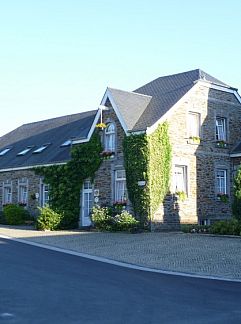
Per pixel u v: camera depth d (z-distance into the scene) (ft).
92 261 51.93
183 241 65.16
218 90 93.25
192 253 55.31
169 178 82.64
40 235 76.84
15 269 44.45
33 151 112.47
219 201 89.97
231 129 94.43
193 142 87.04
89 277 41.50
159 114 83.87
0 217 106.11
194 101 88.43
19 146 122.93
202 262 49.85
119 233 77.87
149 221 79.15
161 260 51.78
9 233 80.33
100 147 88.48
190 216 84.74
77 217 91.25
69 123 119.34
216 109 92.27
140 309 29.30
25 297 32.35
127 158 82.38
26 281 38.55
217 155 90.94
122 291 35.32
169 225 81.41
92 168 89.20
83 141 92.43
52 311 28.37
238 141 95.30
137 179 80.53
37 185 103.40
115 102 86.53
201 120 89.20
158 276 42.91
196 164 87.20
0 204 114.11
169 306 30.32
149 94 96.32
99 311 28.55
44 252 57.82
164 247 60.39
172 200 82.69
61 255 55.72
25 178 107.34
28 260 50.49
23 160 110.63
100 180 87.81
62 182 94.94
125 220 78.74
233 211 74.38
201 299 32.78
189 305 30.73
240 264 48.21
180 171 85.46
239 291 35.96
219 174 91.61
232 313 28.45
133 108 87.86
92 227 86.43
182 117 86.17
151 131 80.69
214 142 90.94
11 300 31.30
